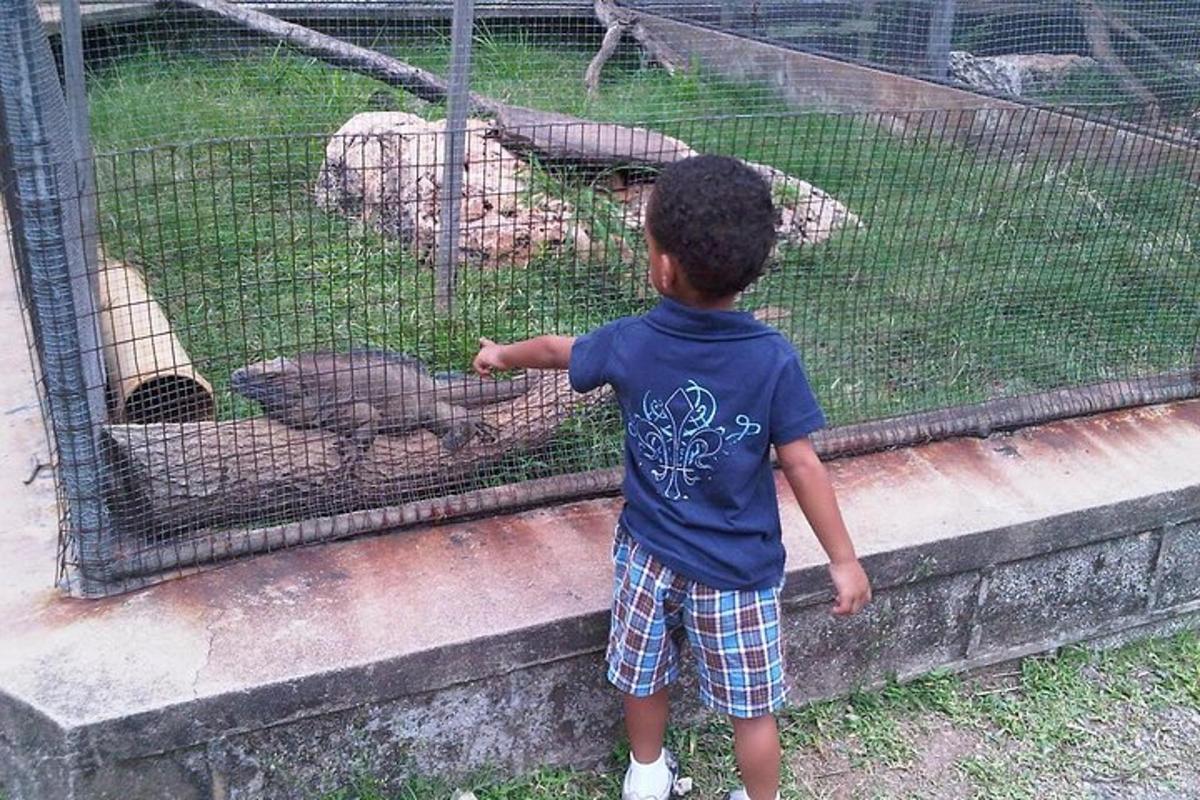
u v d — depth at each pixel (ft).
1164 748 8.75
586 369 6.75
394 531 8.41
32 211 6.77
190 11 21.68
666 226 6.13
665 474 6.68
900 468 9.59
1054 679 9.36
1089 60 21.68
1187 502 9.54
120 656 7.04
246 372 8.43
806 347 10.30
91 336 7.59
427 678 7.31
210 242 12.37
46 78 7.13
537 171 12.95
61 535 7.69
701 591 6.77
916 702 8.95
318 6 24.40
